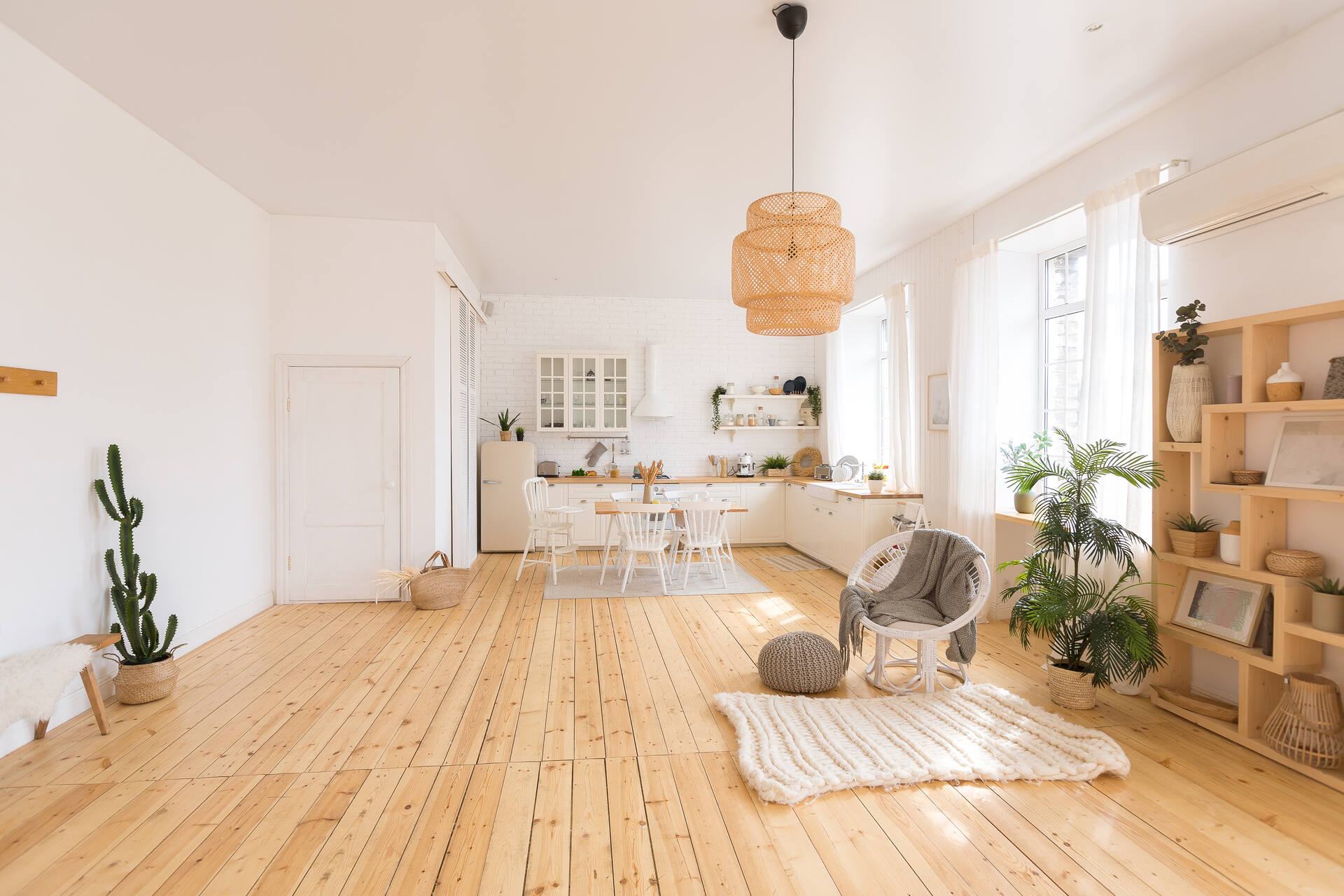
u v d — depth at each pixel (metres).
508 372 8.29
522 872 2.08
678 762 2.78
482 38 2.90
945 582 3.65
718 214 5.29
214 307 4.47
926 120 3.71
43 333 3.07
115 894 1.97
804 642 3.59
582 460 8.48
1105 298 3.88
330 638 4.48
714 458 8.63
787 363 8.76
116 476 3.34
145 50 3.01
